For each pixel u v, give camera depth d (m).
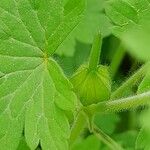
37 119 0.11
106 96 0.11
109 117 0.17
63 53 0.16
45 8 0.11
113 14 0.12
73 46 0.16
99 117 0.16
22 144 0.12
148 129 0.07
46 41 0.11
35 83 0.11
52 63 0.11
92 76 0.11
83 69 0.11
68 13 0.11
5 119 0.11
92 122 0.12
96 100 0.11
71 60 0.16
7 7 0.11
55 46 0.11
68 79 0.11
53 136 0.11
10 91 0.11
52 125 0.11
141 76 0.11
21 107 0.11
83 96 0.11
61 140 0.11
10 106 0.11
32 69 0.11
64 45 0.16
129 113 0.17
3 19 0.11
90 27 0.16
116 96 0.12
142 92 0.11
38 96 0.11
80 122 0.12
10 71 0.11
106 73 0.11
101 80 0.11
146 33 0.06
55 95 0.11
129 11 0.12
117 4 0.12
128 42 0.06
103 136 0.13
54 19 0.11
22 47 0.11
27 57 0.11
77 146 0.15
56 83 0.11
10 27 0.11
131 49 0.06
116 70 0.17
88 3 0.16
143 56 0.06
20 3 0.11
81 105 0.11
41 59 0.11
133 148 0.16
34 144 0.11
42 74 0.11
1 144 0.11
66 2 0.11
